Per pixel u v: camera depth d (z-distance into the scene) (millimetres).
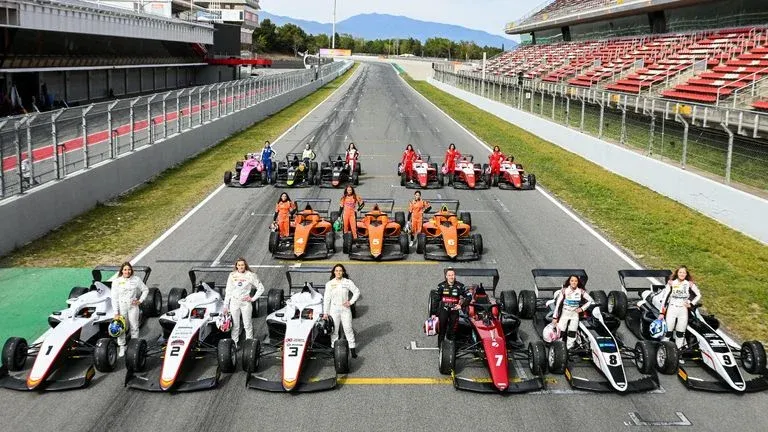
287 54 174500
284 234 18125
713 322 13016
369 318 13891
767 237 19328
